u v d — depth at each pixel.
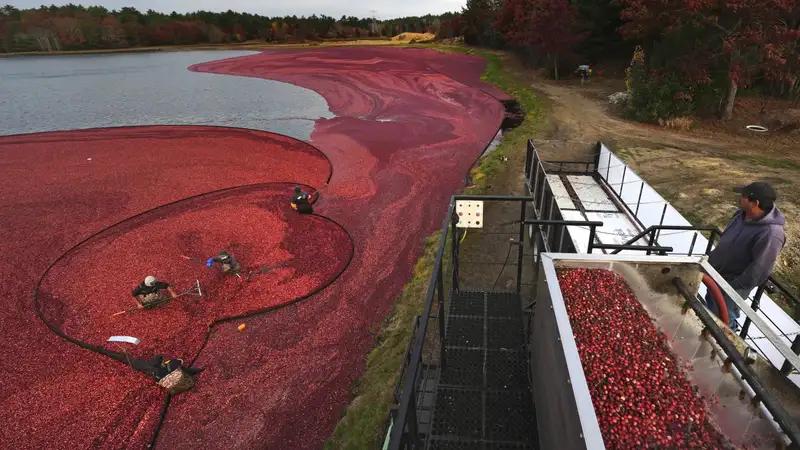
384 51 54.47
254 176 18.33
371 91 33.97
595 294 3.17
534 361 3.46
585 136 18.56
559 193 10.31
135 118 29.34
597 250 7.56
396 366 7.97
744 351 2.77
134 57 67.19
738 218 4.16
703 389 2.61
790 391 3.45
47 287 11.51
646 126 19.53
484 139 21.17
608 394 2.55
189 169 19.47
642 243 7.70
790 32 15.91
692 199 11.74
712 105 19.33
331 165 19.16
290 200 15.51
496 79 32.78
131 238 13.72
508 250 10.08
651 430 2.35
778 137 16.64
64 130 26.75
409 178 17.11
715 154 15.18
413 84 35.19
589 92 26.61
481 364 4.02
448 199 15.07
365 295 10.45
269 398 8.02
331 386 8.15
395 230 13.29
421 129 23.48
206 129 25.98
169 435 7.50
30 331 9.96
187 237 13.58
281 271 11.57
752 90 20.31
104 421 7.77
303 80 40.19
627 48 31.09
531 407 3.54
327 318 9.84
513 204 12.45
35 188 17.97
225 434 7.44
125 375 8.63
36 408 8.09
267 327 9.70
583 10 31.12
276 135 24.12
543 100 25.56
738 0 15.98
